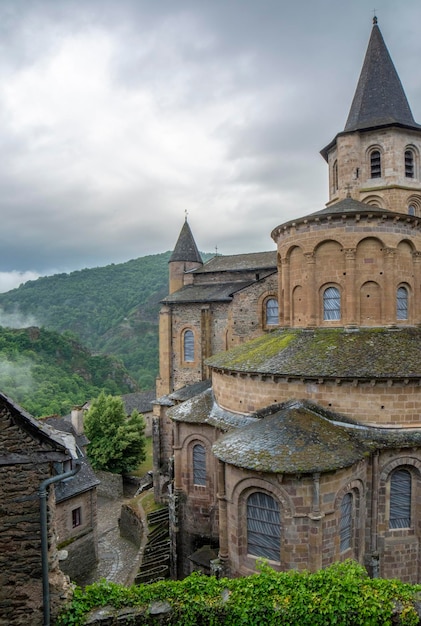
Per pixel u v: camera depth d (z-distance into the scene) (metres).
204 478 26.91
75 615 12.08
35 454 11.62
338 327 23.91
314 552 16.27
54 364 93.62
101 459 51.25
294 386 20.02
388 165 34.28
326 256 24.44
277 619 12.05
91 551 32.69
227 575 18.62
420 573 18.72
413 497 19.05
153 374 127.00
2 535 11.61
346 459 16.62
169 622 12.28
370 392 18.72
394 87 35.75
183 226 53.75
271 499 17.48
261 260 47.09
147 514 35.81
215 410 25.14
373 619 11.77
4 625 11.62
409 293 24.77
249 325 38.78
